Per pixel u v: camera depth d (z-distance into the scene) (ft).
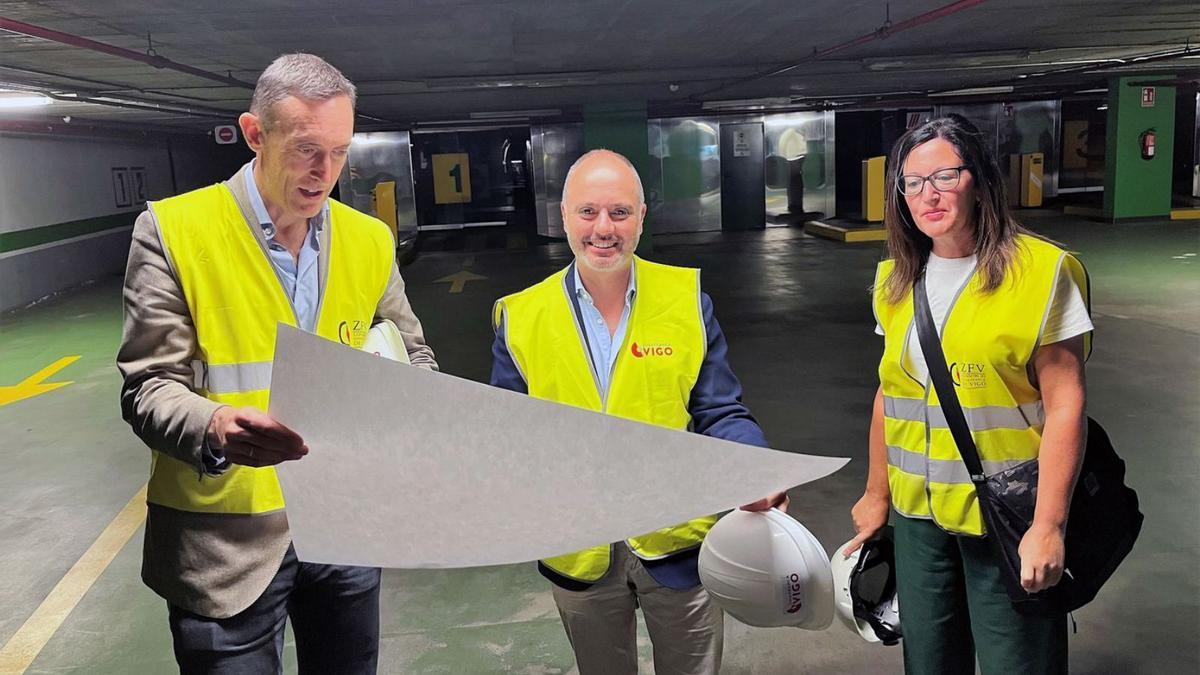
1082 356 4.59
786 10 18.93
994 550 4.84
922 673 5.35
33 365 22.36
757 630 8.14
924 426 5.04
